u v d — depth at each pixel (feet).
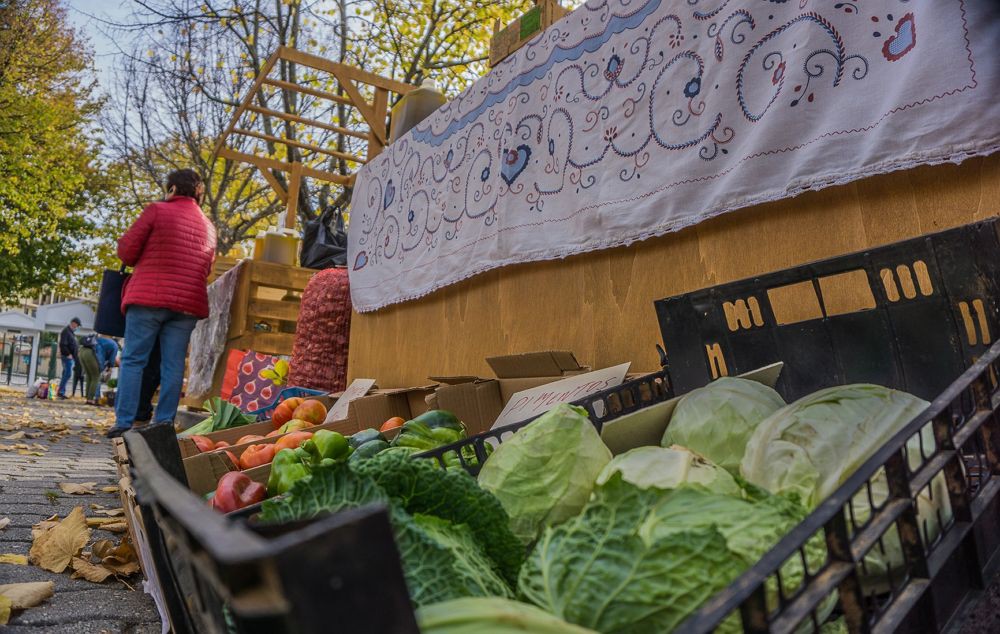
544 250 9.41
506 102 10.66
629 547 2.85
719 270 7.38
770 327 5.36
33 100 67.67
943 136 5.21
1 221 75.00
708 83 7.29
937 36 5.29
